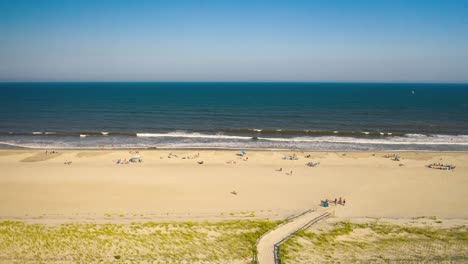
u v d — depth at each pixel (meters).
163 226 25.62
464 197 34.22
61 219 26.56
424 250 23.02
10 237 22.36
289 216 29.08
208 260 20.64
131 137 63.78
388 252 22.69
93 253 20.69
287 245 23.14
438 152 51.56
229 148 55.31
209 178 39.69
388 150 54.22
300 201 33.06
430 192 35.59
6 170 41.72
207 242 23.30
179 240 23.33
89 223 25.67
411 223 27.81
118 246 21.84
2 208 29.77
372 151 53.28
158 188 36.09
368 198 34.00
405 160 47.28
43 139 61.59
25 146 56.09
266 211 30.22
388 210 31.06
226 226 26.17
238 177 40.19
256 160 47.34
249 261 20.80
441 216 29.75
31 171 41.47
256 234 24.97
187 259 20.59
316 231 25.98
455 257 21.92
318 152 51.62
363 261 21.28
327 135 66.69
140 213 28.91
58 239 22.34
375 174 41.47
